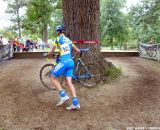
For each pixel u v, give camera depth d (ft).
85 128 17.61
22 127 17.65
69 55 21.20
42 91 24.70
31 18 123.13
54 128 17.56
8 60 49.85
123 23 109.29
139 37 109.81
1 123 18.17
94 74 26.32
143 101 22.74
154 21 106.83
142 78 30.32
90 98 22.90
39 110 20.48
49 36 152.05
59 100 22.54
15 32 122.21
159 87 26.78
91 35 27.61
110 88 25.26
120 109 20.95
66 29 28.02
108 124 18.19
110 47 121.90
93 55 27.61
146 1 106.11
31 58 54.29
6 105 21.34
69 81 21.01
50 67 30.81
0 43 53.06
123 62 45.32
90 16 27.50
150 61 47.39
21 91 24.84
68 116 19.45
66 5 27.89
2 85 26.91
